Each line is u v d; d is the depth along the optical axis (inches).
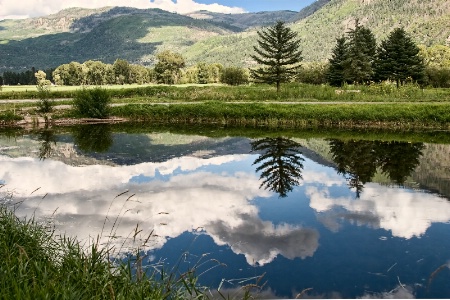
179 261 339.0
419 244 391.2
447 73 2443.4
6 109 1489.9
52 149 946.1
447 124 1249.4
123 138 1132.5
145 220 452.4
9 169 725.9
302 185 641.0
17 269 195.6
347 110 1342.3
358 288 302.7
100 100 1503.4
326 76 2642.7
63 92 2073.1
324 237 411.8
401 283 311.6
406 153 901.2
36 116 1439.5
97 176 682.8
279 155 902.4
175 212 489.7
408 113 1285.7
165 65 4618.6
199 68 4601.4
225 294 289.6
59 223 426.3
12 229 263.7
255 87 2394.2
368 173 720.3
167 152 929.5
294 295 291.1
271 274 325.7
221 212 496.7
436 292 297.6
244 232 426.0
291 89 2025.1
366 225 446.9
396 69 2374.5
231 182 657.6
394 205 523.8
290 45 1991.9
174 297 209.0
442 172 717.3
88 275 197.3
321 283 311.3
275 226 445.1
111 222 438.0
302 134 1206.9
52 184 617.9
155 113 1512.1
